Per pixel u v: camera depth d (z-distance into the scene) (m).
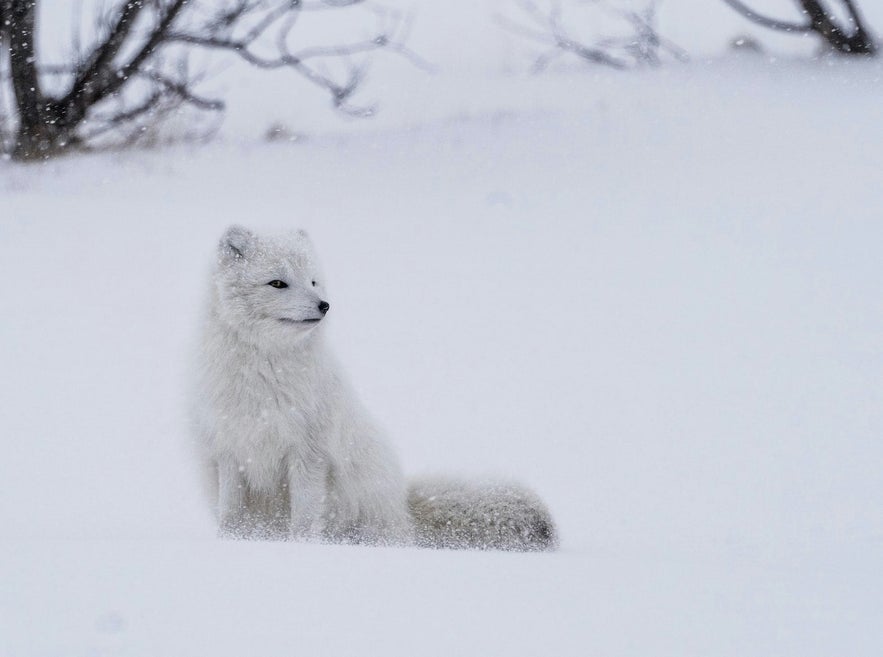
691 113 30.23
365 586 5.22
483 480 9.23
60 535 8.09
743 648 4.33
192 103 33.00
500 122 31.08
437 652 4.29
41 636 4.36
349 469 8.88
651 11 39.53
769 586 5.33
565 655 4.27
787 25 37.75
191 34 33.22
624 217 21.70
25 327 15.72
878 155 24.83
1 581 5.13
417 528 9.20
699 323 15.59
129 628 4.49
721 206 21.97
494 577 5.46
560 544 8.81
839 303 16.17
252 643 4.36
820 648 4.32
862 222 20.25
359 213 22.88
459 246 20.22
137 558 5.64
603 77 36.75
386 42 37.16
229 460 8.69
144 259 19.47
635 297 16.98
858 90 31.69
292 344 8.59
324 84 35.25
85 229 21.27
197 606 4.80
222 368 8.63
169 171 26.77
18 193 24.31
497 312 16.52
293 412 8.53
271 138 31.44
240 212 22.80
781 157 25.22
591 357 14.36
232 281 8.67
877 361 13.72
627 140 28.00
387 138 30.22
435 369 14.05
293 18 35.34
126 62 31.42
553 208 22.56
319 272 9.10
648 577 5.55
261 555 5.87
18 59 29.62
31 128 30.06
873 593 5.16
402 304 16.94
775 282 17.34
